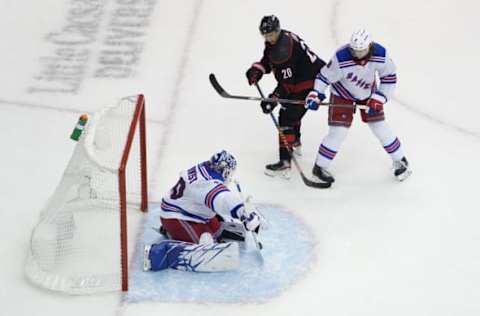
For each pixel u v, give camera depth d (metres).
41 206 20.94
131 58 28.17
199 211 18.53
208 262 18.12
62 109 25.48
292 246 19.39
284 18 30.45
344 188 21.92
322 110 25.80
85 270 18.20
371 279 18.44
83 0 31.23
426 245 19.64
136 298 17.53
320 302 17.64
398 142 21.58
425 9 31.33
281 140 21.92
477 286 18.30
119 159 18.31
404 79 27.45
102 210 20.05
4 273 18.39
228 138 24.28
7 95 26.05
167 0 31.36
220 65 27.95
